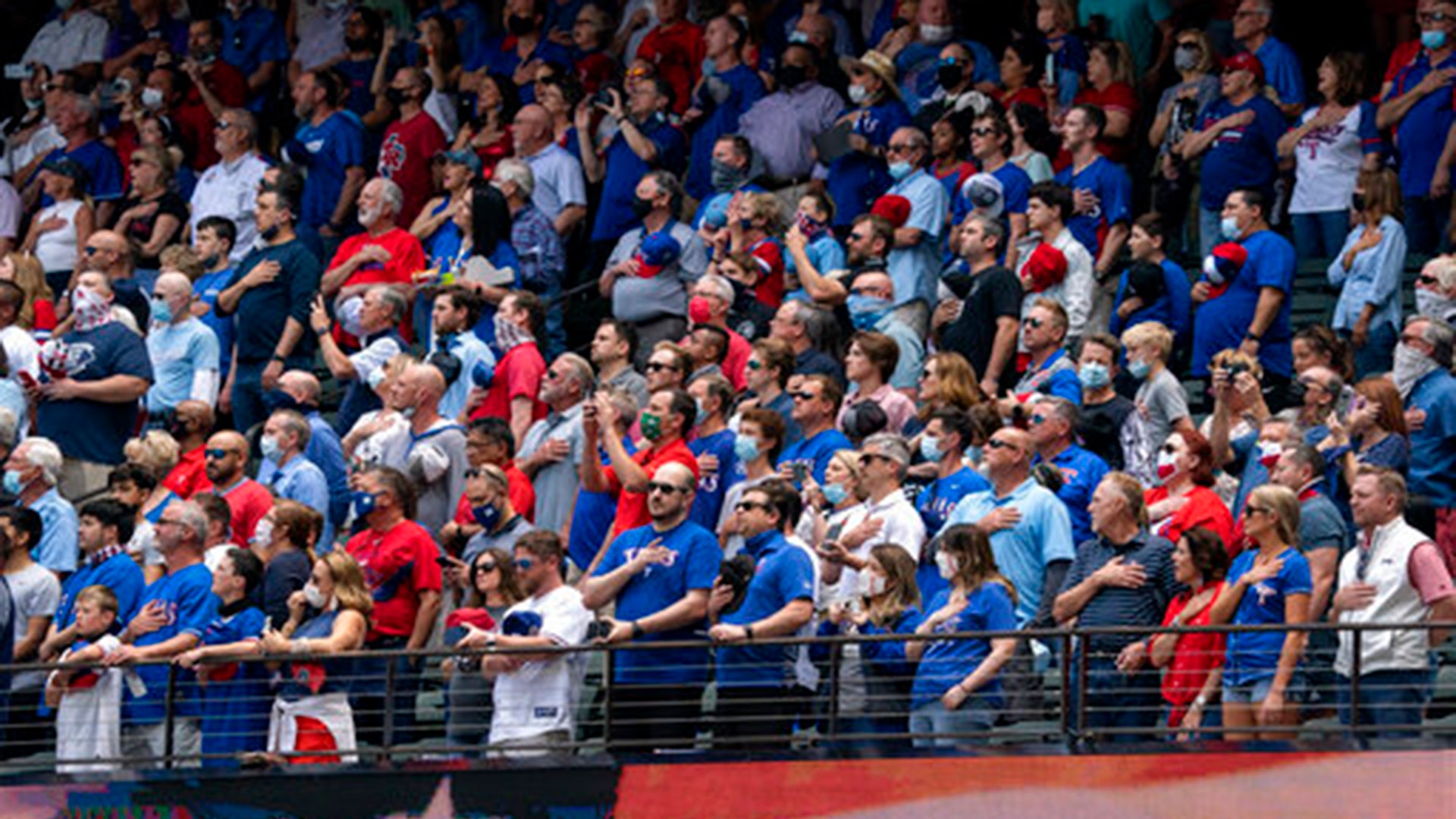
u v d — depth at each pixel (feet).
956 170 139.64
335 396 149.59
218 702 105.50
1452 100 135.13
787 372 119.85
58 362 131.03
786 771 100.68
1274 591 98.12
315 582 105.91
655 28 160.15
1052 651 103.96
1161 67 150.92
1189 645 99.04
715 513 114.62
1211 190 138.62
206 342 136.46
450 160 143.33
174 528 109.81
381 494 109.09
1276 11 161.38
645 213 139.95
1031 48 147.54
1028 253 133.90
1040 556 105.09
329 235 157.89
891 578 101.40
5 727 109.40
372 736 107.04
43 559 119.34
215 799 103.76
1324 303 137.28
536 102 154.40
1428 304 120.67
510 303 127.65
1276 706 96.94
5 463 124.36
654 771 101.40
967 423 109.50
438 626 113.09
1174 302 127.65
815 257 134.72
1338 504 108.58
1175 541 106.11
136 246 153.48
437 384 121.49
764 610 102.22
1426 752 95.61
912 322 133.39
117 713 107.86
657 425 112.78
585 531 115.65
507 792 101.91
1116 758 98.17
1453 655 106.42
